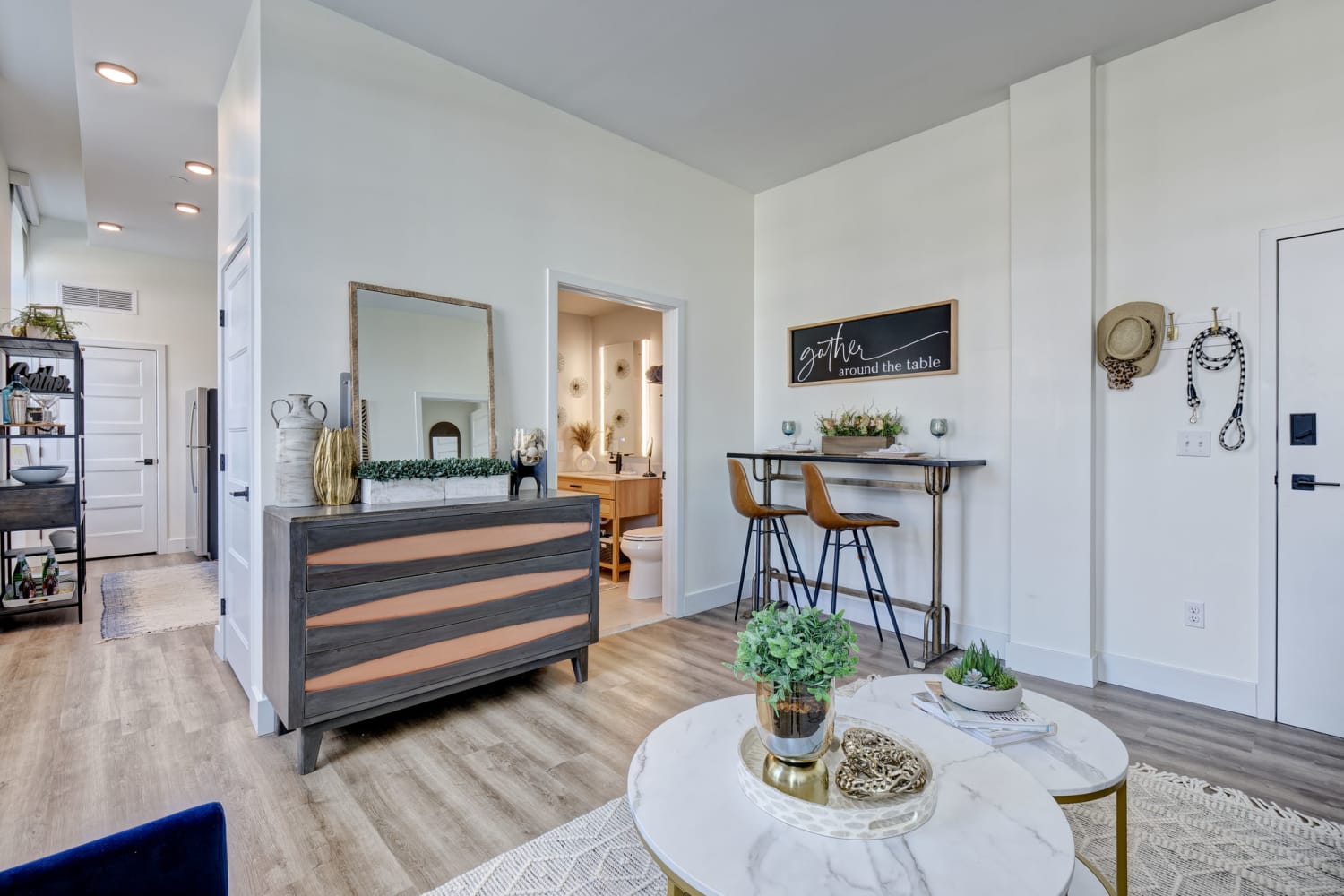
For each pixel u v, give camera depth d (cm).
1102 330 287
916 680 180
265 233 238
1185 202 270
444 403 283
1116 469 288
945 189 349
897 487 357
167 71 291
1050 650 297
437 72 288
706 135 364
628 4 252
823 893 93
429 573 234
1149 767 215
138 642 340
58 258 551
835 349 399
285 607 207
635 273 373
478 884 158
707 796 118
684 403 402
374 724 246
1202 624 267
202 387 584
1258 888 157
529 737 235
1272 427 251
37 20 296
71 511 375
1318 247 241
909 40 275
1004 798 118
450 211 291
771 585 424
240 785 201
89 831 178
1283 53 248
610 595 452
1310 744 231
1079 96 289
